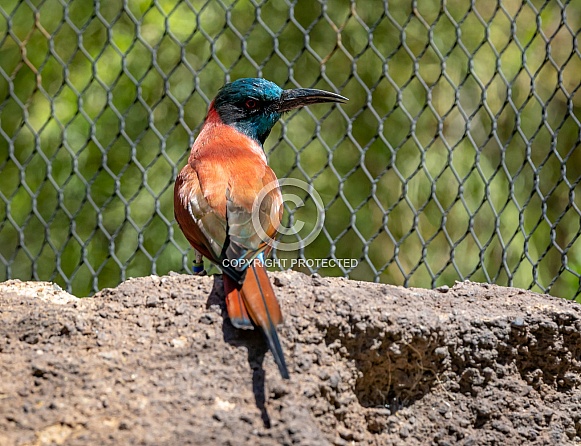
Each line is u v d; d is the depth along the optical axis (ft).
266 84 33.50
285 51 55.72
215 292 24.77
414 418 24.54
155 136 55.31
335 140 55.98
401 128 56.03
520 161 57.47
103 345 23.11
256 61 55.26
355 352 23.95
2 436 20.39
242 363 22.71
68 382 21.79
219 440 20.65
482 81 55.16
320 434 21.29
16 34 56.85
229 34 55.11
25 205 58.03
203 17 53.93
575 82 57.52
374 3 55.52
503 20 55.01
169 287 25.20
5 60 57.26
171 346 23.11
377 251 55.62
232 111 33.24
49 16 56.70
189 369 22.47
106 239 56.03
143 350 22.99
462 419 24.64
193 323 23.72
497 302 26.32
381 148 55.93
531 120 57.52
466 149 55.77
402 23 55.52
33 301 25.23
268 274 25.86
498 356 25.08
